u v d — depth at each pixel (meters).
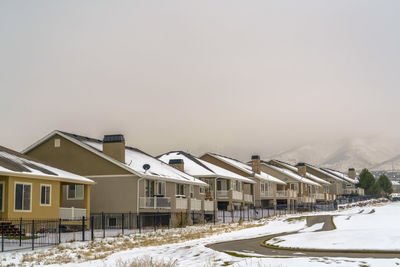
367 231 21.25
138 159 44.22
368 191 120.31
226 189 58.62
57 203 31.80
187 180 44.84
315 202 86.06
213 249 19.27
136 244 24.66
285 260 14.59
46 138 39.41
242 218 49.72
